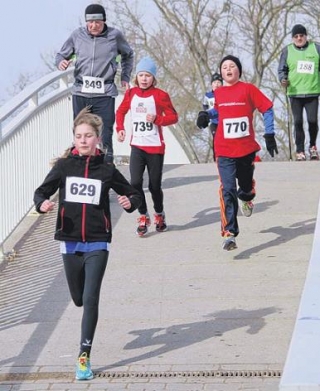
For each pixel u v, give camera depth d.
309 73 18.61
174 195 14.91
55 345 8.83
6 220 11.88
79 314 9.73
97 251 8.00
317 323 6.67
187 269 11.09
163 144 12.42
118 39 13.93
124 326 9.26
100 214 8.03
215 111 11.59
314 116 18.84
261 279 10.61
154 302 9.95
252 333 8.91
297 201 14.13
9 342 8.96
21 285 10.85
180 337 8.89
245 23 39.84
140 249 11.99
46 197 8.06
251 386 7.62
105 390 7.68
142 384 7.79
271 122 11.33
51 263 11.66
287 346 8.51
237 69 11.41
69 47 13.88
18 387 7.82
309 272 7.74
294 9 39.09
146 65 12.24
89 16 13.65
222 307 9.72
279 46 39.66
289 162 17.73
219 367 8.09
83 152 8.07
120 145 19.14
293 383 5.81
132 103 12.30
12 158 12.23
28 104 13.65
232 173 11.35
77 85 13.86
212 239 12.32
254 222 13.02
